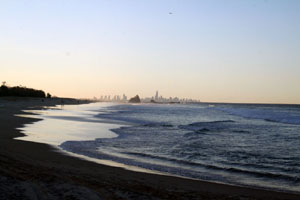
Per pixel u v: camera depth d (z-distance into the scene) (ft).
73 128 71.67
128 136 58.44
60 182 21.27
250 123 94.32
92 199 17.95
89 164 31.37
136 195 19.65
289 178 27.91
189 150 43.09
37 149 38.96
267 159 37.22
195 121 106.73
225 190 23.24
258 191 23.34
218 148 44.98
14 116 98.99
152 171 29.86
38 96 401.90
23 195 17.78
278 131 69.62
